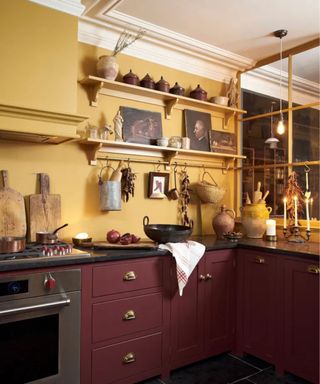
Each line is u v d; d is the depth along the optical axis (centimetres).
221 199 301
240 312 251
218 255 245
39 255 178
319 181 277
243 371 230
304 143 284
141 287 207
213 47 287
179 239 230
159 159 283
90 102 250
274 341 228
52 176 235
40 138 216
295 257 217
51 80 204
